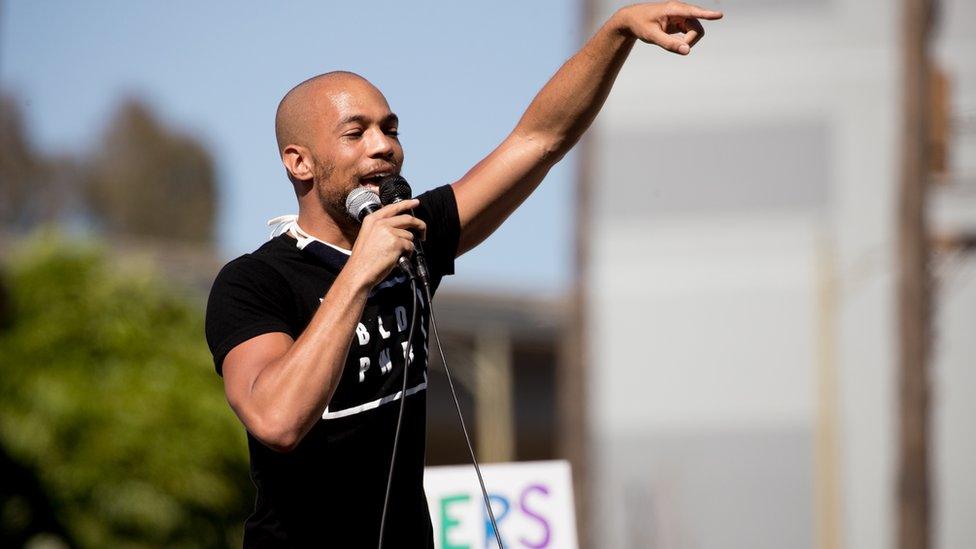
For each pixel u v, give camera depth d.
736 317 19.14
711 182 19.30
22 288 14.22
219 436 14.01
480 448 23.17
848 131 18.89
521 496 6.66
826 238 18.86
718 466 19.05
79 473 13.41
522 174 5.05
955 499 17.84
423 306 4.60
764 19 19.12
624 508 19.09
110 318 14.16
